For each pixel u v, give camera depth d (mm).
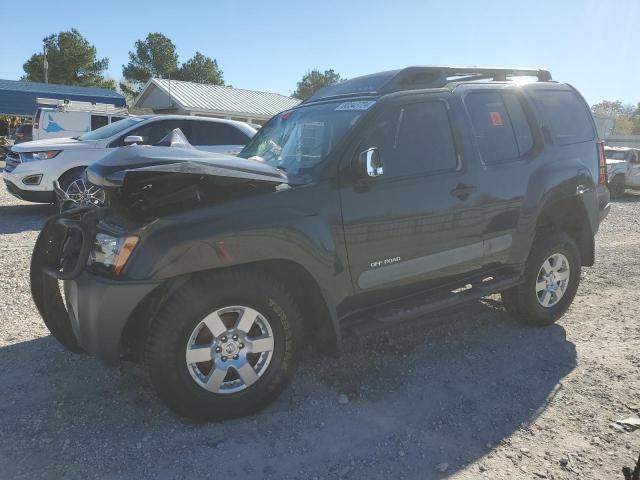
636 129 76438
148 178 3238
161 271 3045
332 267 3543
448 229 4113
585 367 4156
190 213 3209
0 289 5793
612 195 18938
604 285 6379
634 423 3365
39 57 65000
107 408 3494
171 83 34094
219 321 3242
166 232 3098
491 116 4570
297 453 3070
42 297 3928
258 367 3410
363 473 2914
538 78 5371
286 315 3447
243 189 3424
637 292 6090
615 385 3863
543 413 3506
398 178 3889
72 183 9812
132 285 3016
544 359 4301
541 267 4812
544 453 3096
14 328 4793
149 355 3141
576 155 5055
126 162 3270
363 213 3684
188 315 3129
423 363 4207
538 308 4859
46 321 3916
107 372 3973
